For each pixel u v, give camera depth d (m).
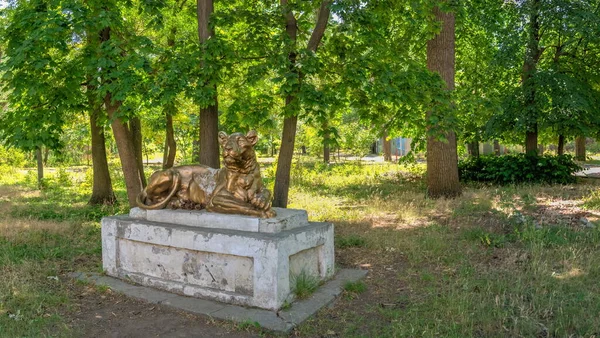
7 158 26.73
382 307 4.69
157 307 4.75
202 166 5.62
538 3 13.42
